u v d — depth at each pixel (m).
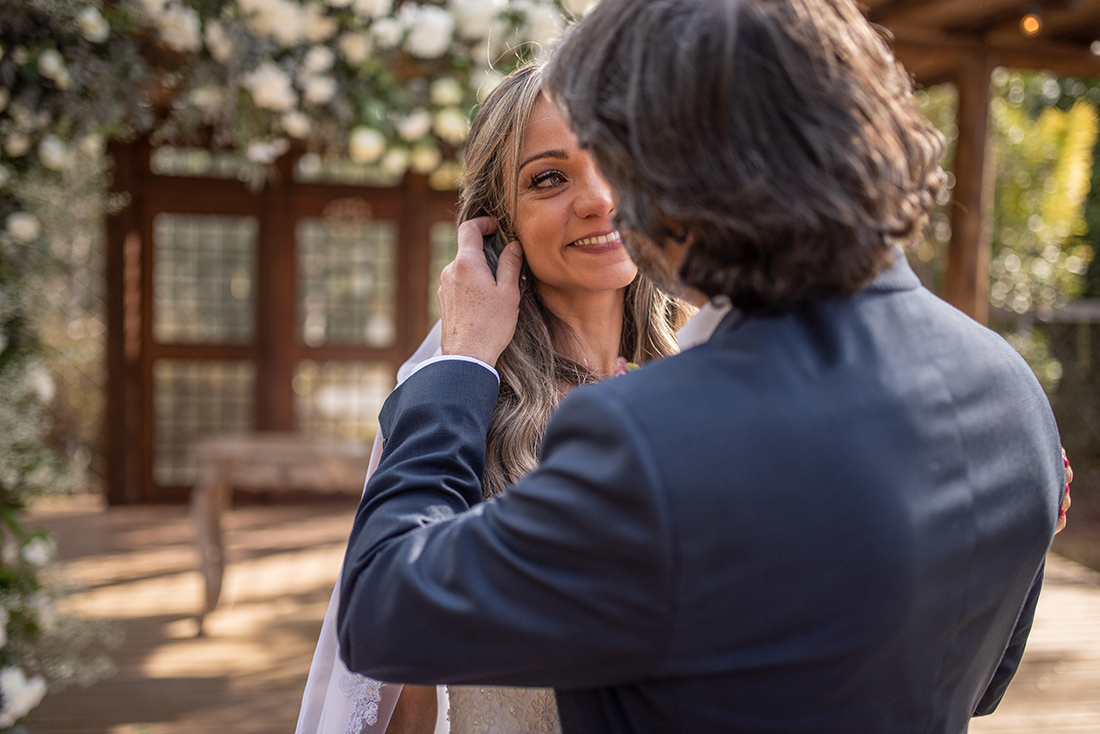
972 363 0.74
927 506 0.66
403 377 1.18
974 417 0.72
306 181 5.98
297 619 4.02
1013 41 3.65
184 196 5.84
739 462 0.63
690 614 0.63
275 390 6.08
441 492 0.80
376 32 2.73
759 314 0.71
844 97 0.65
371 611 0.73
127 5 2.63
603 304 1.24
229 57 2.66
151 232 5.85
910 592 0.65
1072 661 3.59
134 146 5.72
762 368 0.67
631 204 0.71
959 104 3.71
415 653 0.70
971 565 0.69
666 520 0.61
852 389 0.67
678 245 0.73
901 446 0.67
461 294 1.00
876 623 0.64
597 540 0.63
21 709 2.39
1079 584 4.58
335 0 2.70
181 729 2.94
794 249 0.65
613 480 0.63
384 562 0.74
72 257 5.64
